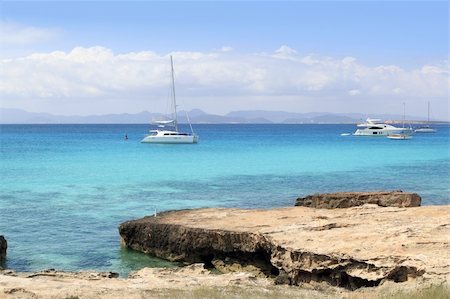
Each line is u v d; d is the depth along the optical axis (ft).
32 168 264.72
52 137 628.69
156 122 520.83
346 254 83.92
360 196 141.18
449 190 193.57
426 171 253.44
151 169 261.03
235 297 65.82
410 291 67.87
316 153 370.73
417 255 80.89
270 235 96.89
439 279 73.05
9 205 160.15
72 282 75.66
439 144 491.72
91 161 304.71
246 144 483.92
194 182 212.84
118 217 144.05
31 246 115.14
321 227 100.63
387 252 83.51
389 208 121.39
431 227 96.43
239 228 105.29
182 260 107.34
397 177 230.07
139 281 77.66
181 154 358.64
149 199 173.17
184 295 65.87
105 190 192.13
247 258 101.50
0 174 239.30
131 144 467.11
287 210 125.29
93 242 119.55
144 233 112.68
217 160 311.06
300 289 78.07
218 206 160.45
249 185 203.92
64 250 112.88
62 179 222.69
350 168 265.54
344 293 74.33
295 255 88.22
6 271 85.51
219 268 104.47
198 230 106.42
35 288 70.33
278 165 280.51
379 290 73.67
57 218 142.31
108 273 86.22
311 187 198.90
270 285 79.25
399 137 610.65
